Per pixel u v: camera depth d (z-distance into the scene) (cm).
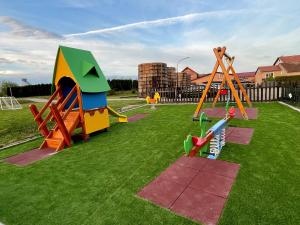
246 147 519
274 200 294
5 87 4088
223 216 267
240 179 359
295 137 574
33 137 766
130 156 506
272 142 545
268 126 718
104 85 789
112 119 1052
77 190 357
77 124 668
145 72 2641
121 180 383
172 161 457
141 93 2694
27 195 351
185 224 257
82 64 745
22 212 303
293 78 2805
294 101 1197
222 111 1116
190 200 306
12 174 443
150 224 259
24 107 2042
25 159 536
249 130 682
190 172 398
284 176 361
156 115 1106
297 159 428
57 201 327
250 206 284
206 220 261
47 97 3922
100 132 788
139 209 292
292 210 271
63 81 789
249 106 1200
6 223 279
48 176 422
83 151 573
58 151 586
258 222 253
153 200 312
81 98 675
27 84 4541
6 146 656
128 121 980
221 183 349
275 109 1063
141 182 370
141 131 760
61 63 701
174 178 377
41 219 284
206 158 462
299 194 306
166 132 719
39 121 676
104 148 588
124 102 2039
